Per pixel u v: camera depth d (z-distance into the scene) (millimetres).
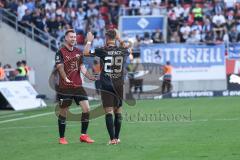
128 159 28141
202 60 70062
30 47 72438
